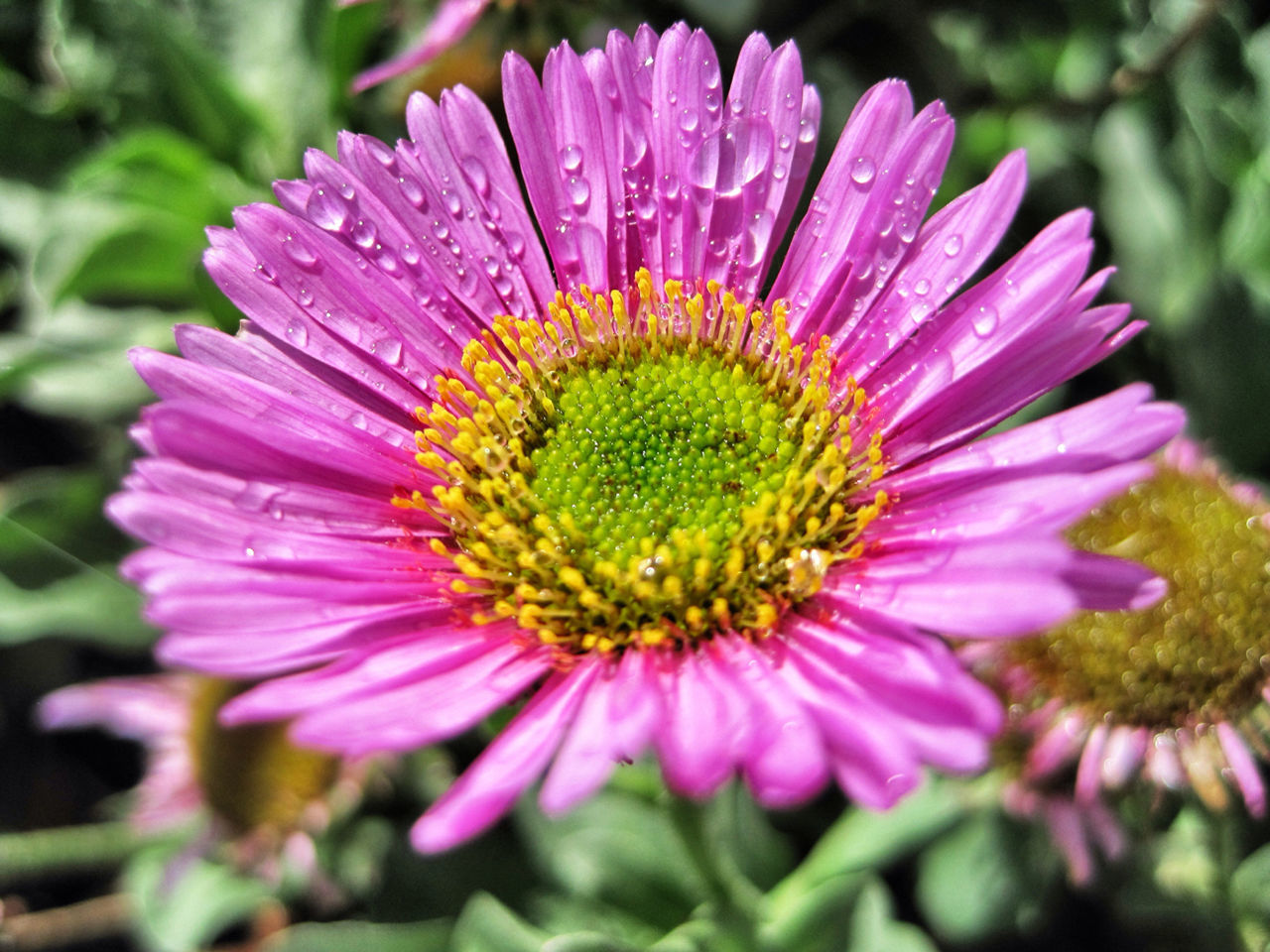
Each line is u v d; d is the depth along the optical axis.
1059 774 0.07
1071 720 0.07
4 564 0.09
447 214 0.06
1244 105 0.10
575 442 0.06
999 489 0.05
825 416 0.06
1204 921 0.08
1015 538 0.05
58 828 0.11
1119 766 0.07
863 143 0.06
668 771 0.05
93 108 0.10
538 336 0.07
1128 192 0.10
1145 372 0.10
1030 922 0.08
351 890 0.09
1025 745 0.07
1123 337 0.05
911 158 0.06
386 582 0.06
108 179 0.09
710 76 0.06
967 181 0.10
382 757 0.09
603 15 0.09
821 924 0.07
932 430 0.06
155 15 0.09
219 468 0.05
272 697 0.05
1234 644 0.07
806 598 0.06
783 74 0.06
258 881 0.09
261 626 0.05
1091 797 0.07
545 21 0.08
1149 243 0.10
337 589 0.05
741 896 0.07
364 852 0.09
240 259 0.06
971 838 0.08
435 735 0.05
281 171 0.09
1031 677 0.07
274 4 0.10
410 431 0.06
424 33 0.09
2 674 0.11
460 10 0.08
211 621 0.05
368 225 0.06
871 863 0.08
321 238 0.06
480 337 0.07
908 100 0.06
